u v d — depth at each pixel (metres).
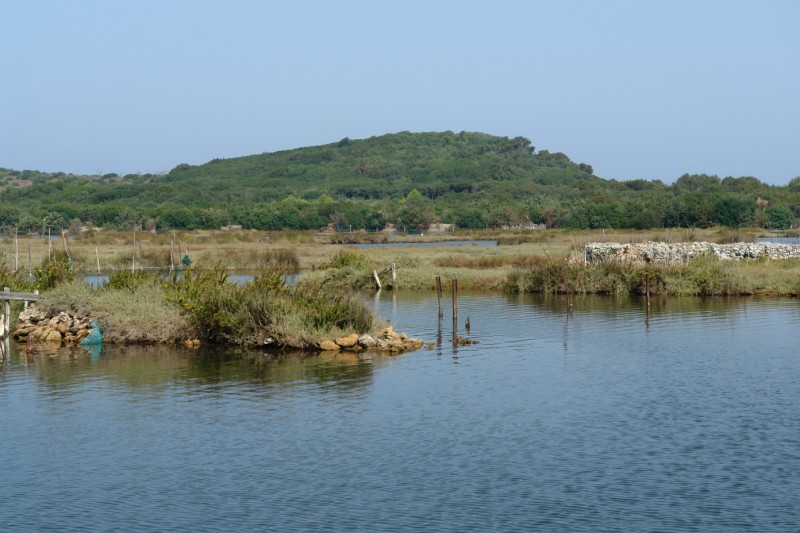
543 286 48.34
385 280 52.88
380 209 165.25
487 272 55.34
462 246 93.06
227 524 13.12
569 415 18.97
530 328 32.56
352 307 29.66
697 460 15.77
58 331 30.48
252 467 15.68
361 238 114.25
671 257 51.56
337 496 14.20
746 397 20.47
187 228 144.75
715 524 12.95
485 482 14.77
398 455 16.23
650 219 135.62
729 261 50.69
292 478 15.09
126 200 193.12
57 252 51.09
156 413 19.42
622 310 38.44
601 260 51.00
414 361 25.55
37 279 36.16
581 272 47.91
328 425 18.31
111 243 92.19
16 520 13.38
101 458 16.28
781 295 44.38
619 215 138.88
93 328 29.77
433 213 160.75
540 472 15.23
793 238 101.25
